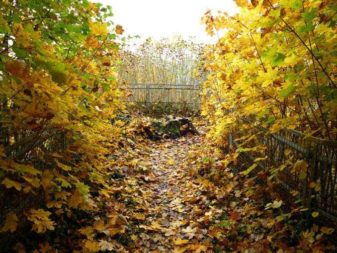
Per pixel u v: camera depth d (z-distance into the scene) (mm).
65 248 3070
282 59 2500
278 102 3398
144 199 4910
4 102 2197
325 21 2373
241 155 5473
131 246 3504
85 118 3895
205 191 5066
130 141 7980
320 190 3012
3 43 2135
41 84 1944
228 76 4402
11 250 2643
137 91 14156
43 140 2785
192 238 3797
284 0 2338
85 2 2871
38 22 2719
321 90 2666
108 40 3584
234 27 3906
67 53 3361
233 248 3443
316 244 2820
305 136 2867
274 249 3168
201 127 11570
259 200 4219
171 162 7234
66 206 3516
